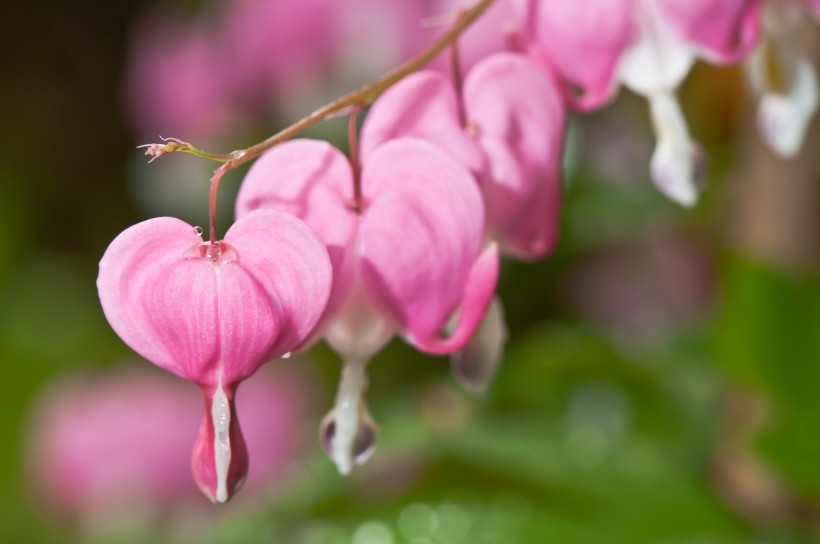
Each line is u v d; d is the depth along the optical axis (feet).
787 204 1.72
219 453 1.12
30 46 4.18
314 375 2.83
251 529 1.66
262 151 1.14
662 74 1.24
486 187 1.21
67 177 4.05
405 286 1.17
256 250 1.13
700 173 1.24
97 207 4.03
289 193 1.16
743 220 1.78
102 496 2.48
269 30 2.63
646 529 1.54
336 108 1.17
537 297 2.59
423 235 1.16
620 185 2.20
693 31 1.23
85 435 2.52
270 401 2.52
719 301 1.87
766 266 1.57
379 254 1.16
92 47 4.21
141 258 1.12
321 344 2.86
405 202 1.16
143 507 2.48
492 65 1.22
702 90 2.01
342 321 1.17
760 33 1.26
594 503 1.56
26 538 2.71
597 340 1.80
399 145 1.17
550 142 1.22
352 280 1.16
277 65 2.65
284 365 2.74
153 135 3.08
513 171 1.21
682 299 2.49
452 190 1.17
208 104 2.78
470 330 1.17
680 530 1.55
